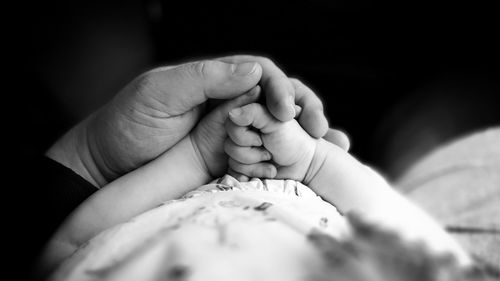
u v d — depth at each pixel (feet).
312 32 3.21
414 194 1.88
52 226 1.29
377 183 1.23
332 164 1.22
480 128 2.47
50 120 2.08
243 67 1.18
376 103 3.02
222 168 1.28
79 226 1.18
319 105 1.26
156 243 0.89
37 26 2.29
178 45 3.25
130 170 1.35
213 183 1.21
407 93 2.98
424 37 3.07
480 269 0.84
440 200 1.76
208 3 3.25
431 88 2.83
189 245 0.87
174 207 1.03
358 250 0.83
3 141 1.89
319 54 3.19
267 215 0.96
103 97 2.37
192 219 0.96
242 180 1.22
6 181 1.35
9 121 1.98
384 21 3.16
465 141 2.11
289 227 0.93
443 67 2.95
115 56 2.55
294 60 3.18
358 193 1.20
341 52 3.18
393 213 1.16
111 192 1.22
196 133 1.26
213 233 0.90
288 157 1.18
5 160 1.73
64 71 2.27
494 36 2.90
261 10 3.23
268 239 0.88
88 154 1.35
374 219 0.87
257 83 1.21
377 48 3.16
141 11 2.94
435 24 3.06
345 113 2.98
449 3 3.04
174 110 1.22
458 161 1.95
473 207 1.67
